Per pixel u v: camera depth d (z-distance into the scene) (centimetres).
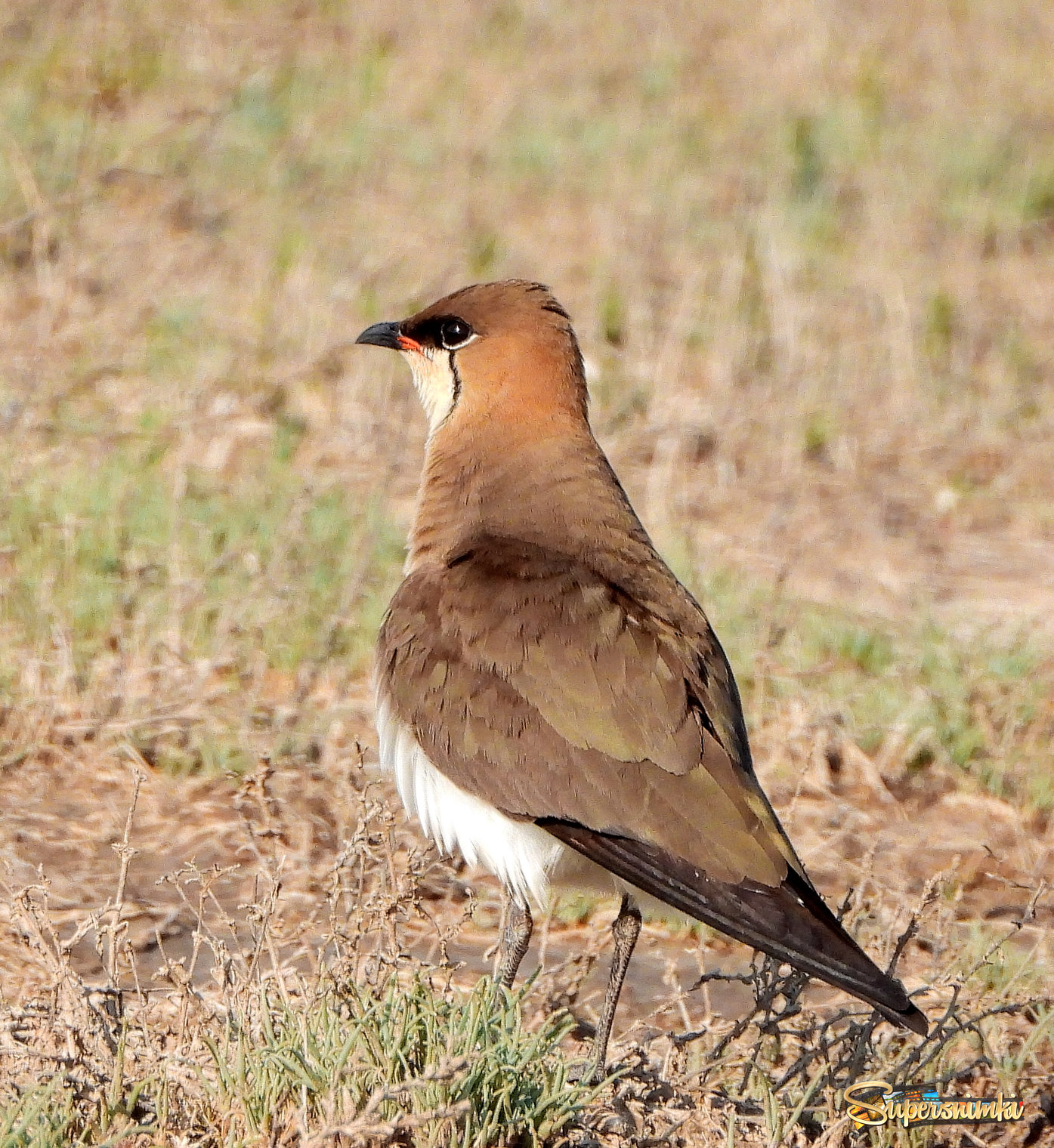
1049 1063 971
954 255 2289
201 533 1395
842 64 2833
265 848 1115
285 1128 781
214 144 2211
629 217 2228
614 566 974
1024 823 1246
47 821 1134
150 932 1029
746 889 845
